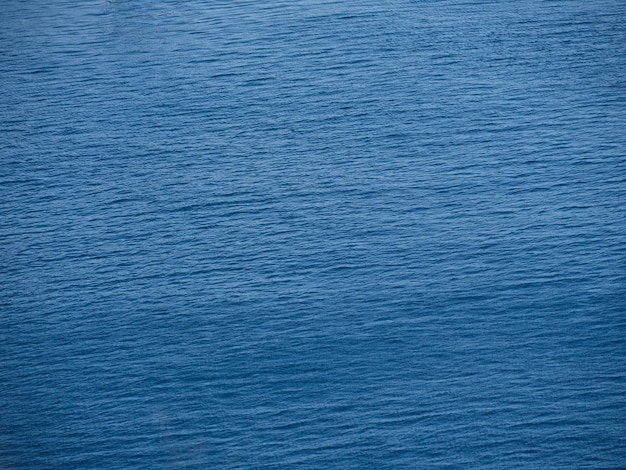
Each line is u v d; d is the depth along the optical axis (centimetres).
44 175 7894
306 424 4981
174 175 7750
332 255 6450
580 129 8112
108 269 6462
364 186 7356
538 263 6225
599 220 6675
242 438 4912
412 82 9319
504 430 4869
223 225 6925
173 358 5538
